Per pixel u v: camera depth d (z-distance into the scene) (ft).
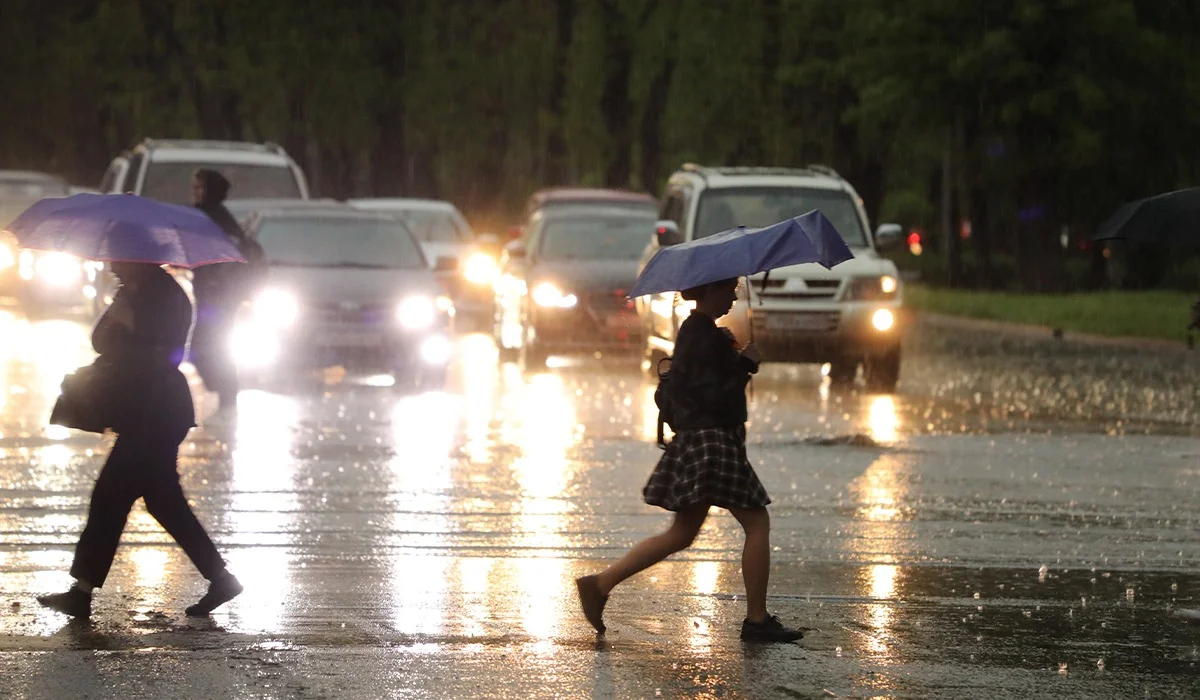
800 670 68.33
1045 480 121.39
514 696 63.93
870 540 98.32
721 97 421.59
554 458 128.57
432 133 468.34
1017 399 179.32
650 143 450.71
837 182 201.16
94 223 76.18
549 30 449.89
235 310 147.13
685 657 70.23
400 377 183.62
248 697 63.26
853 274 185.57
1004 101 369.09
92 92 476.54
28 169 513.45
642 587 84.69
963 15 365.40
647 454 131.44
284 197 225.76
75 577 76.07
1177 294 353.72
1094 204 413.18
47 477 114.21
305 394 173.47
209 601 76.69
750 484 72.74
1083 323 291.58
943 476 122.93
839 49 402.31
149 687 64.34
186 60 464.24
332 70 439.63
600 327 203.41
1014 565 91.76
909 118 383.45
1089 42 363.97
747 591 73.41
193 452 128.16
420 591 82.48
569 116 440.45
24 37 488.85
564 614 78.02
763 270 72.28
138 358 76.07
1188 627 77.46
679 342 73.41
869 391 188.44
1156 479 122.52
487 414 157.28
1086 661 70.74
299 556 90.68
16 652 69.41
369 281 179.42
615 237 219.61
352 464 123.54
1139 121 376.89
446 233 302.25
